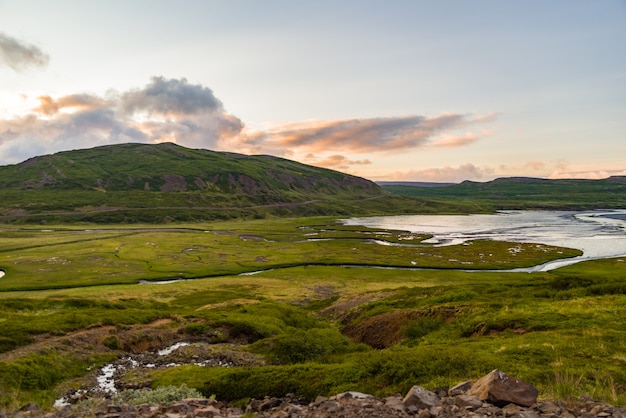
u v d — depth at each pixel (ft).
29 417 43.62
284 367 80.23
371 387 64.90
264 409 60.70
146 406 42.98
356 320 177.27
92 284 304.91
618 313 105.81
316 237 606.14
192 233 652.07
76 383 90.38
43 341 112.57
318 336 133.59
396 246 504.02
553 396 45.75
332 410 39.42
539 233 632.38
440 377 62.69
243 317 163.22
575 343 78.38
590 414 34.96
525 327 105.29
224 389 75.05
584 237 570.05
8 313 149.79
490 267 369.50
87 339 118.52
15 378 83.87
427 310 150.61
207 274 347.56
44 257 409.08
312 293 275.80
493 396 37.83
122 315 148.87
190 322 153.38
